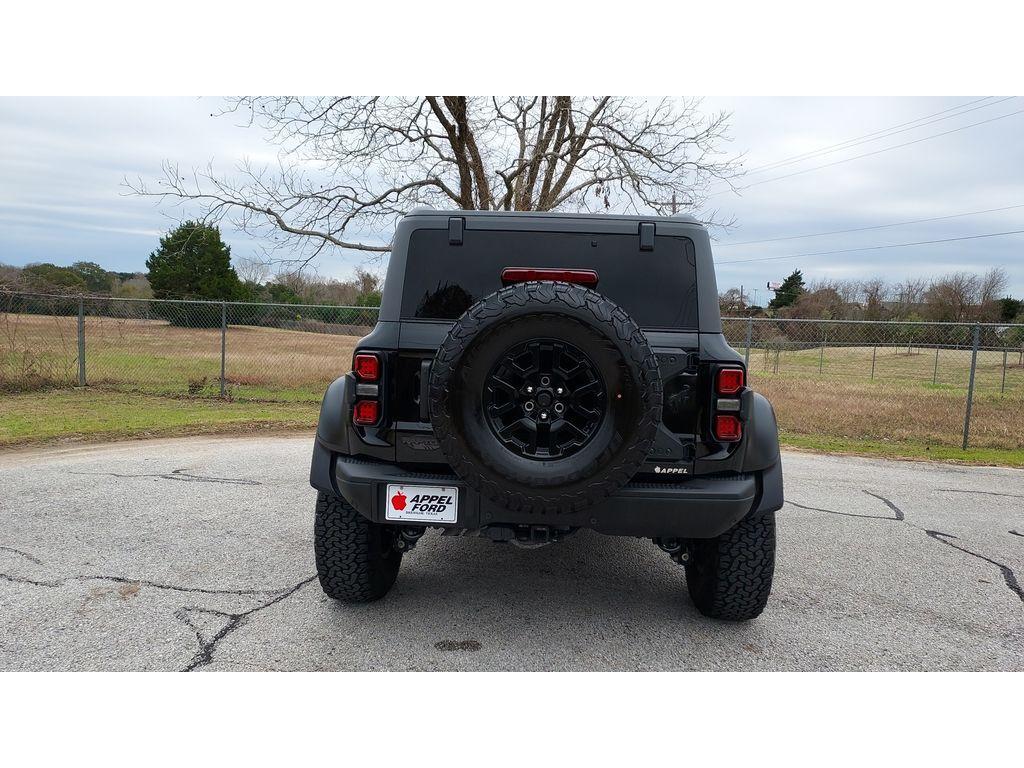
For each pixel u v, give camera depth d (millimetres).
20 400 10500
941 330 18828
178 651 2836
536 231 2998
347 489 2879
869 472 7582
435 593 3576
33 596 3350
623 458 2516
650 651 2980
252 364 12680
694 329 2877
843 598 3686
